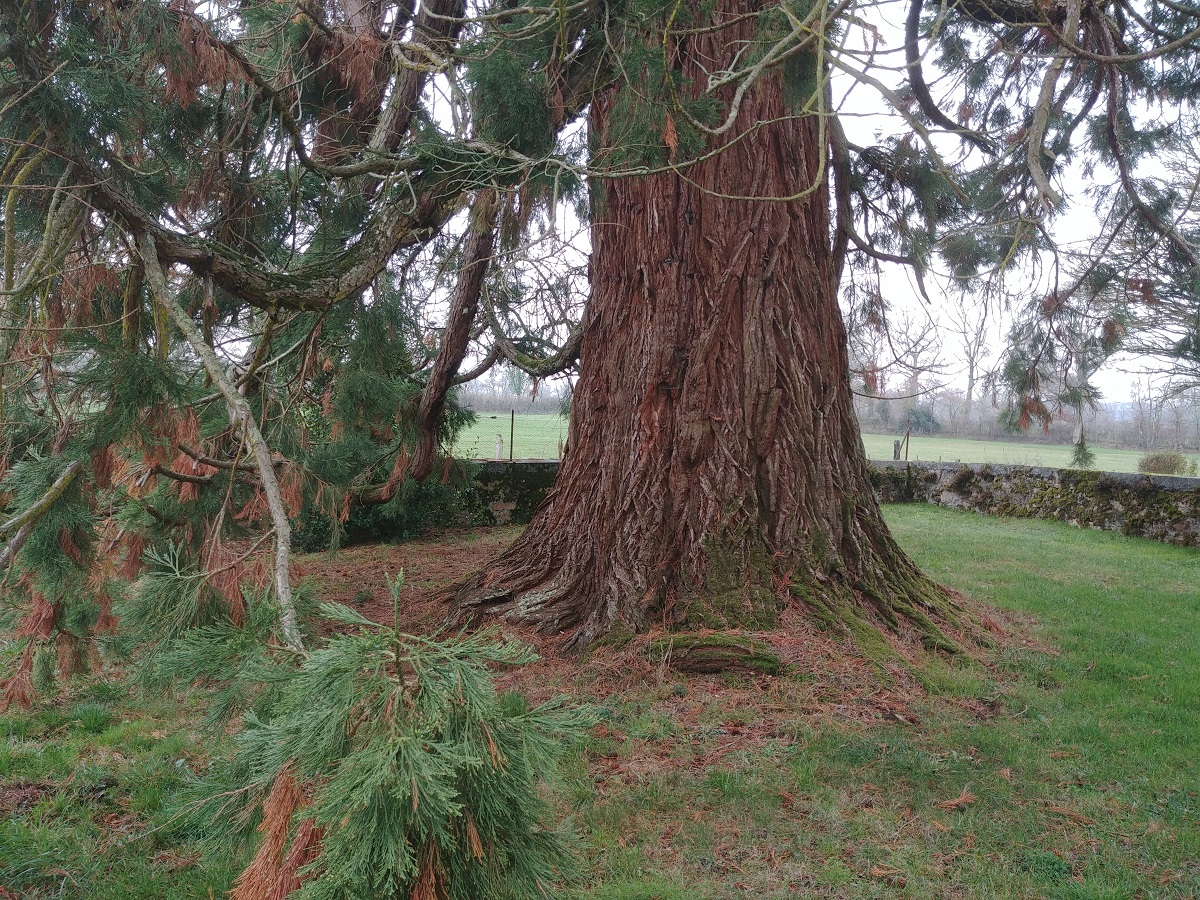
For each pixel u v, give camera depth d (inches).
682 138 147.8
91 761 164.4
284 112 154.4
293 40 183.0
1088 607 297.3
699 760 159.5
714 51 213.5
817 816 140.4
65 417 141.3
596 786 149.6
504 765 53.5
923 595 246.1
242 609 101.3
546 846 61.4
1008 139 261.9
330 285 160.6
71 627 176.1
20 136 114.7
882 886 121.4
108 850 130.2
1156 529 467.5
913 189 273.4
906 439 681.6
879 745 164.1
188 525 163.8
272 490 91.0
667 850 130.5
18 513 137.6
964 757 162.7
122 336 136.2
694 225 223.5
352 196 200.4
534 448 755.4
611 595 216.4
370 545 427.8
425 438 312.5
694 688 191.5
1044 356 316.2
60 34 113.1
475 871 54.3
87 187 116.4
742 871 125.0
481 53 164.9
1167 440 794.2
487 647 56.9
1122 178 281.0
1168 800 148.8
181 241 133.6
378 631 55.8
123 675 209.9
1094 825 139.3
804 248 233.8
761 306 224.4
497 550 409.7
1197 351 296.5
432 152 164.7
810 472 228.5
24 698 173.9
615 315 236.1
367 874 48.9
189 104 147.2
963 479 613.6
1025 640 248.7
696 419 220.7
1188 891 120.6
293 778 55.9
